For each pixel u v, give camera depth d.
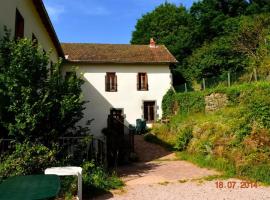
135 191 8.25
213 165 11.05
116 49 28.42
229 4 39.25
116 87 25.80
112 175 9.72
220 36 34.69
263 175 8.83
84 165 8.78
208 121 14.76
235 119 12.35
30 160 7.67
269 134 10.30
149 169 11.64
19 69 8.26
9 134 8.08
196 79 27.75
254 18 28.22
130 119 25.58
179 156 14.24
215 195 7.56
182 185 8.76
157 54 27.73
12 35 10.51
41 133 8.48
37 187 3.88
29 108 8.06
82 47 28.19
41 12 14.11
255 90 15.35
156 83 26.34
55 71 9.03
